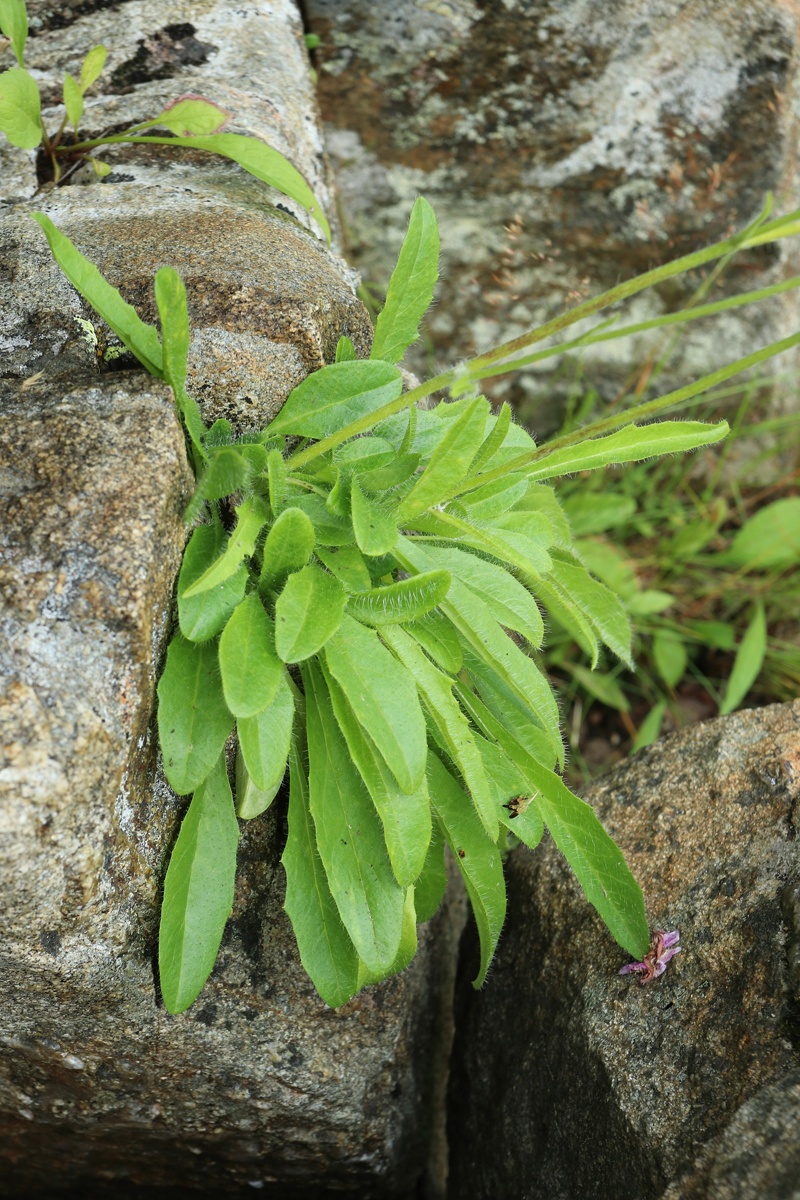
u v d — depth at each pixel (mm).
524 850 944
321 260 927
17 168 946
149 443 836
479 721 886
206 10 1030
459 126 1113
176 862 846
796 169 1139
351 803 858
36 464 830
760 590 1161
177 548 845
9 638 809
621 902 876
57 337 872
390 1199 970
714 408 1188
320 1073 897
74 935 830
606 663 1157
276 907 890
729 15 1078
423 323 1169
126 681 823
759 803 890
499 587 875
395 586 848
